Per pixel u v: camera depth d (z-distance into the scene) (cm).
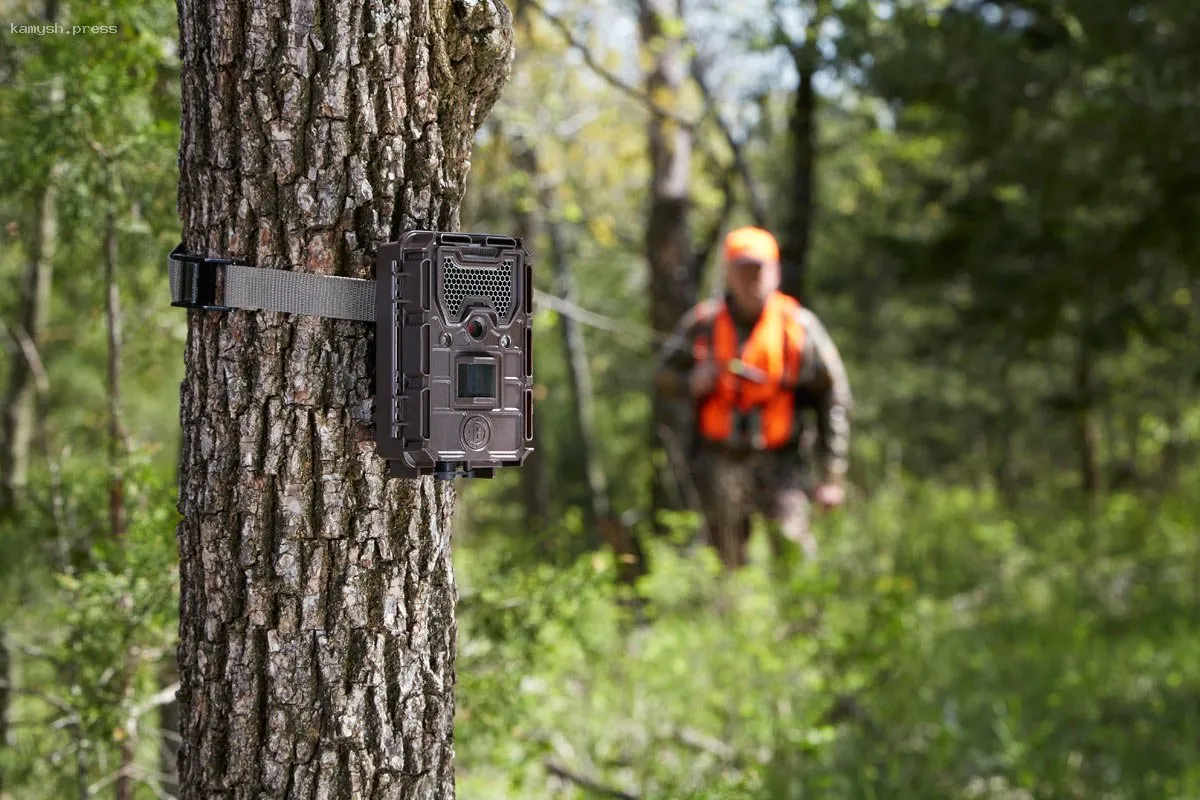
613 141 1212
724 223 1228
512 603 423
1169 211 977
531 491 1373
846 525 898
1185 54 811
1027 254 1148
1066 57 873
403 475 237
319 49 235
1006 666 686
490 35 248
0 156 390
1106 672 675
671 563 660
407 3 239
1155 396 1797
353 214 239
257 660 243
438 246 232
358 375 243
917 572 880
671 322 1148
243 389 240
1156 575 932
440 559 256
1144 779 535
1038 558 953
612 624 609
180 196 246
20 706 508
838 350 2041
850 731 563
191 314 245
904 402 2300
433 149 245
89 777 413
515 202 868
